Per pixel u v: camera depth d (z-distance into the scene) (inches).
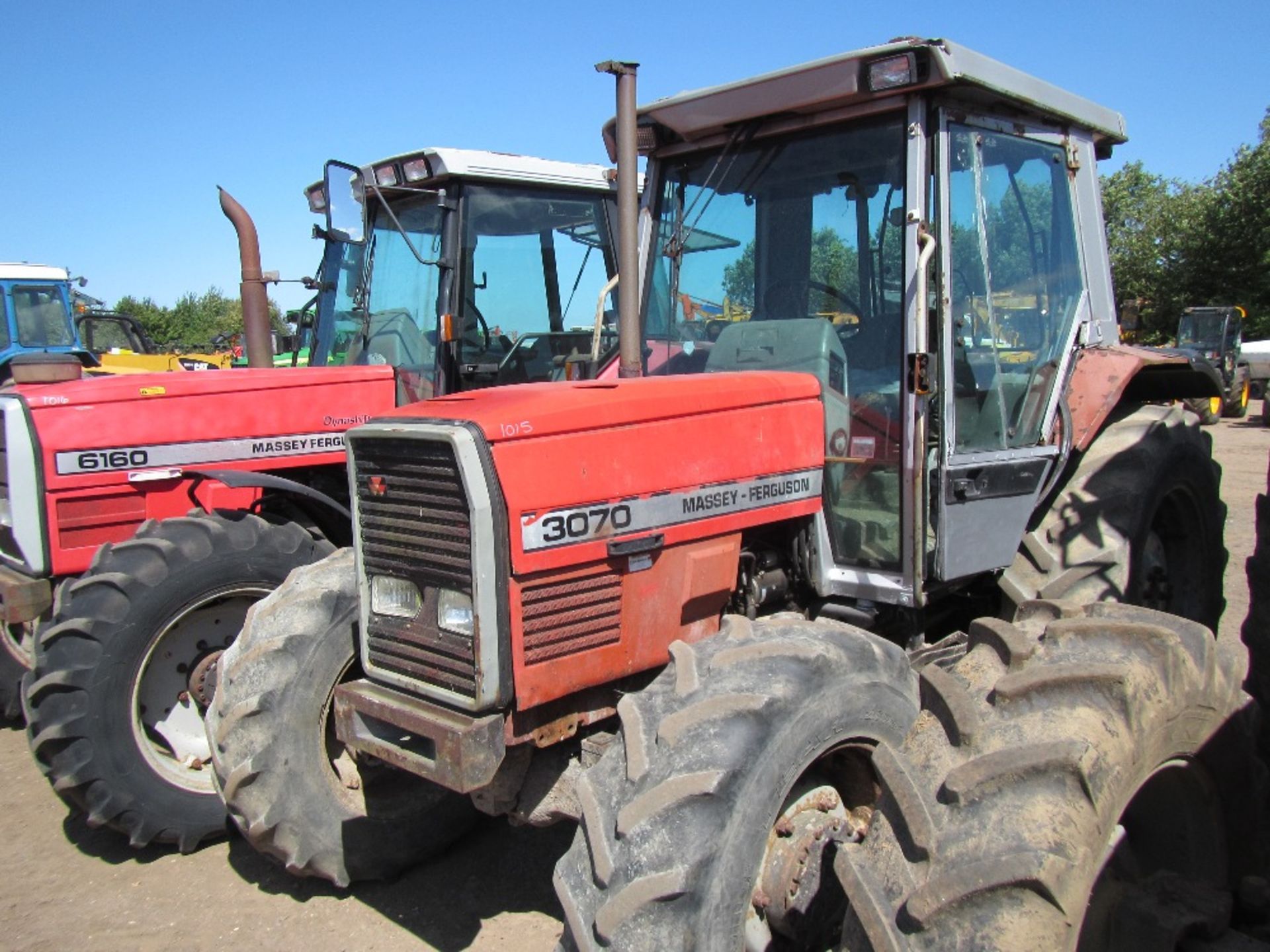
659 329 154.7
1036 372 147.9
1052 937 68.4
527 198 225.8
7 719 213.9
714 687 94.8
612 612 108.7
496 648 99.4
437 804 143.6
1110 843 75.5
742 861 86.4
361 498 110.3
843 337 135.9
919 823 75.6
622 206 124.7
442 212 215.0
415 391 216.1
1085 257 161.9
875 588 129.3
